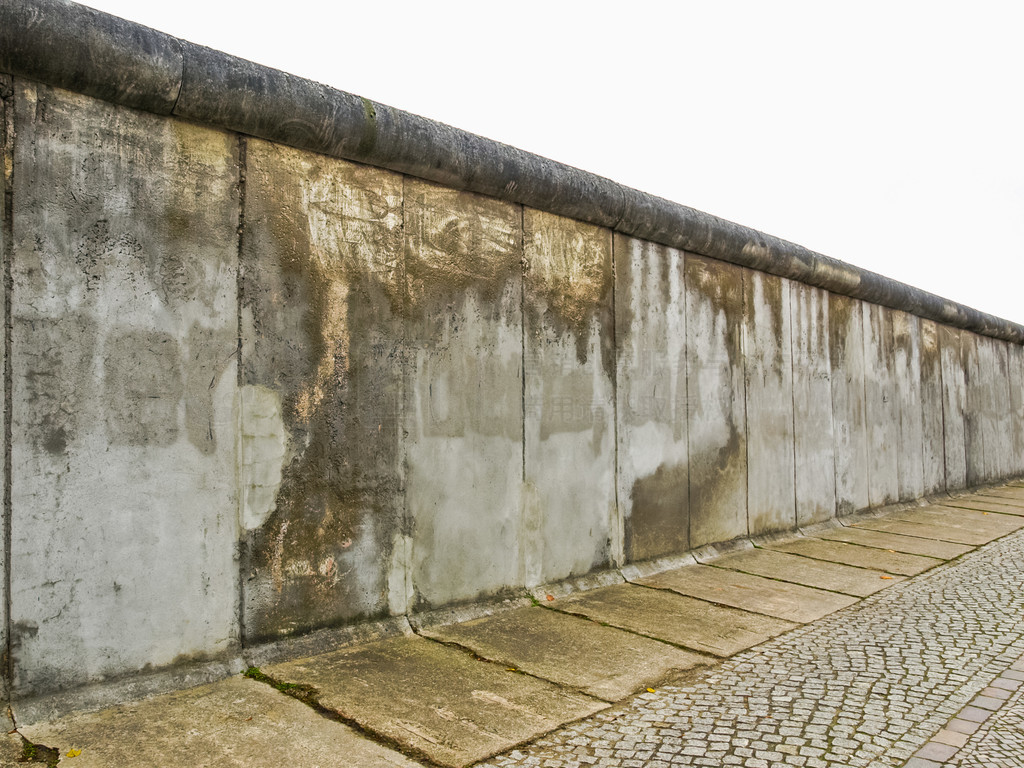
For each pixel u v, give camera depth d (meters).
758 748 3.20
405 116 4.68
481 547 5.19
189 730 3.20
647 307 6.64
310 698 3.58
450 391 5.03
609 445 6.22
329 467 4.34
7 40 3.18
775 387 8.20
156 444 3.66
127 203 3.61
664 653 4.45
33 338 3.30
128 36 3.51
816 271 8.62
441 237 5.02
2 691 3.17
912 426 10.97
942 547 7.80
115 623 3.50
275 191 4.16
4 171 3.25
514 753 3.12
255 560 4.01
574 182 5.75
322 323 4.34
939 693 3.84
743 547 7.52
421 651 4.31
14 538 3.22
